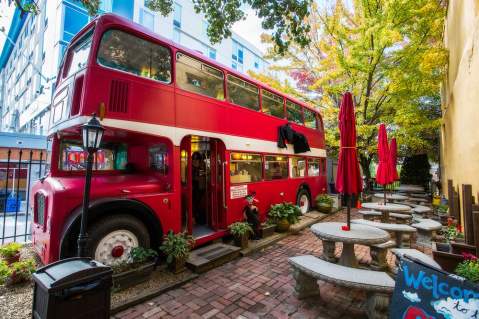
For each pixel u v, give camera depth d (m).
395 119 11.50
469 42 5.84
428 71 9.47
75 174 4.77
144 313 3.41
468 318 2.08
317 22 13.95
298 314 3.41
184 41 18.84
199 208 6.93
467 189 5.00
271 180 8.04
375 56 11.02
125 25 4.37
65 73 4.87
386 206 7.21
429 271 2.42
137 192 4.51
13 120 20.83
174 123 5.01
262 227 6.89
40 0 14.90
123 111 4.19
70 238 3.60
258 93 7.63
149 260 4.39
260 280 4.43
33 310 2.46
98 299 2.49
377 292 3.05
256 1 5.35
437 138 15.94
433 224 6.25
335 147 14.57
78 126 3.86
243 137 6.84
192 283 4.30
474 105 5.60
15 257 4.64
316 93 15.91
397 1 10.00
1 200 11.03
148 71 4.70
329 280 3.17
